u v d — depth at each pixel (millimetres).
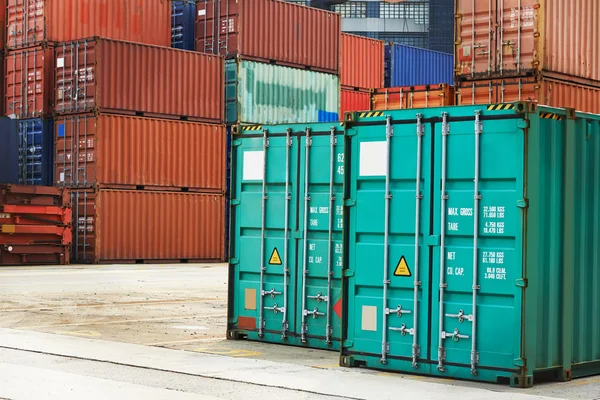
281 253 13641
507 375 10328
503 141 10469
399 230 11273
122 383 10078
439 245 10930
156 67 35281
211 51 37906
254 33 37469
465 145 10766
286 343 13602
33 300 19359
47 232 32562
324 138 13258
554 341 10758
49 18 35812
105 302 19266
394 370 11297
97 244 33750
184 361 11758
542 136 10578
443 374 10852
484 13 22766
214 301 19891
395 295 11312
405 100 25219
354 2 102188
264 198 13859
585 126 11195
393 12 101875
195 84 36250
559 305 10836
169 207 35688
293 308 13500
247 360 11961
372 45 43312
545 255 10602
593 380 10977
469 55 22953
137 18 37625
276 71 38094
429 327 10977
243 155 14164
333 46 40094
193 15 39875
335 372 11172
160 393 9531
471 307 10641
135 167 34781
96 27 36594
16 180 33438
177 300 19984
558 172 10805
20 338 13570
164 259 35531
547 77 22203
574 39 23016
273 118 38031
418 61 45625
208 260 36875
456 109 10836
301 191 13477
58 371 10797
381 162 11453
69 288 22453
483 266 10562
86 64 34312
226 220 37469
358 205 11656
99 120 33875
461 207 10766
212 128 36750
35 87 36062
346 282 11727
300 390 9875
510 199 10383
